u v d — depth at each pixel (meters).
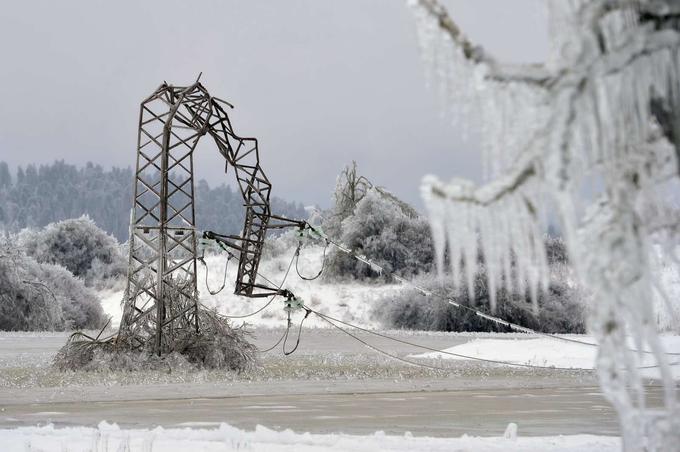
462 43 8.52
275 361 60.53
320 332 105.19
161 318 50.03
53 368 50.44
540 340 77.00
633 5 8.25
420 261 138.88
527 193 8.64
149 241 50.47
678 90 8.36
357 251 140.00
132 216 50.47
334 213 151.12
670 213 8.55
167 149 49.88
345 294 134.75
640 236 8.48
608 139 8.41
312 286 137.88
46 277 125.19
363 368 55.22
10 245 119.62
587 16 8.30
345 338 93.12
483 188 8.66
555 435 24.95
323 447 21.69
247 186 51.31
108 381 44.34
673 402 8.55
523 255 8.69
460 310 114.69
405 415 30.67
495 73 8.44
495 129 8.57
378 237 139.62
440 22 8.56
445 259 138.75
